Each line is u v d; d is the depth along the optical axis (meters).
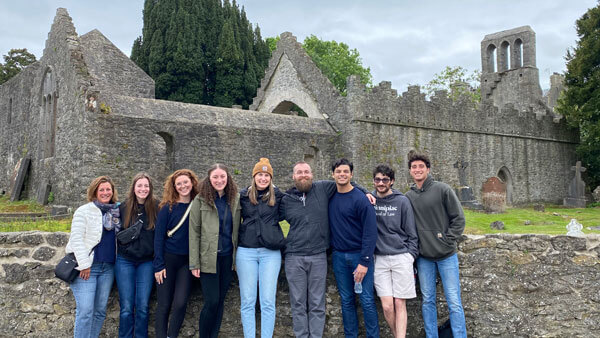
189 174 5.81
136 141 18.08
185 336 6.07
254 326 5.60
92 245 5.51
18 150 26.08
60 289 6.09
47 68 22.14
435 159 26.84
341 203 5.77
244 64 40.16
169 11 38.16
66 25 20.20
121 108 18.31
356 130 23.58
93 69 26.30
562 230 15.41
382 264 5.79
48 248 6.18
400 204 5.86
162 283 5.62
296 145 22.41
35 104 23.83
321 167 23.23
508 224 17.36
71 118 18.53
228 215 5.71
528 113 32.75
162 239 5.61
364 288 5.71
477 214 20.09
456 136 28.03
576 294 6.16
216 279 5.60
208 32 39.12
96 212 5.62
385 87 24.94
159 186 18.56
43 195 20.67
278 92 29.17
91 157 17.08
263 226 5.67
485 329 6.15
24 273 6.14
